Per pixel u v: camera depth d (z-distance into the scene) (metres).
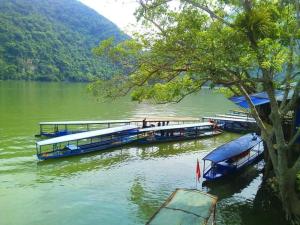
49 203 26.55
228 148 33.81
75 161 37.31
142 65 23.78
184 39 21.02
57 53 197.62
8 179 31.39
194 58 21.17
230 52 19.05
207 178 30.48
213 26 20.83
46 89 130.12
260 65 19.56
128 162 37.47
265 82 20.86
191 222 18.12
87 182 31.14
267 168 30.22
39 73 181.88
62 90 127.94
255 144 36.00
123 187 30.09
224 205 26.77
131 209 25.83
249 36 19.38
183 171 34.56
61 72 189.88
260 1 20.08
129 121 54.25
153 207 26.23
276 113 21.03
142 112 74.81
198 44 19.95
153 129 47.09
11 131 50.59
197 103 95.25
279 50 20.12
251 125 53.56
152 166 36.16
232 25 19.72
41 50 191.25
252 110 23.05
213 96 115.81
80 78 189.62
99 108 78.88
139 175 33.22
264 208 26.23
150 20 22.66
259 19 18.62
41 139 46.31
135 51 23.64
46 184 30.45
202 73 21.53
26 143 44.00
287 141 28.66
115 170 34.69
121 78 24.78
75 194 28.33
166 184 30.92
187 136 48.59
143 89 24.50
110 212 25.28
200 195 20.64
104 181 31.52
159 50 22.11
